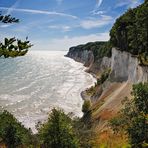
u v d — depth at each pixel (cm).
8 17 788
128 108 2608
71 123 3350
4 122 3447
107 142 3331
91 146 3266
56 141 2800
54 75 17600
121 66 7994
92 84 13400
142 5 7806
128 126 2511
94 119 5556
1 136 3394
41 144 2988
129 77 7019
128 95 5884
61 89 12112
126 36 8231
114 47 9175
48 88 12388
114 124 2681
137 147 2366
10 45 788
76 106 8862
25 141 3431
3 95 10656
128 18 8625
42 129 2914
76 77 16138
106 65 14050
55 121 2884
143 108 2500
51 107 8694
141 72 6138
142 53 6862
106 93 7712
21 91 11606
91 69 17512
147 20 6669
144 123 2394
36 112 8075
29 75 17825
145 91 2508
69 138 2839
